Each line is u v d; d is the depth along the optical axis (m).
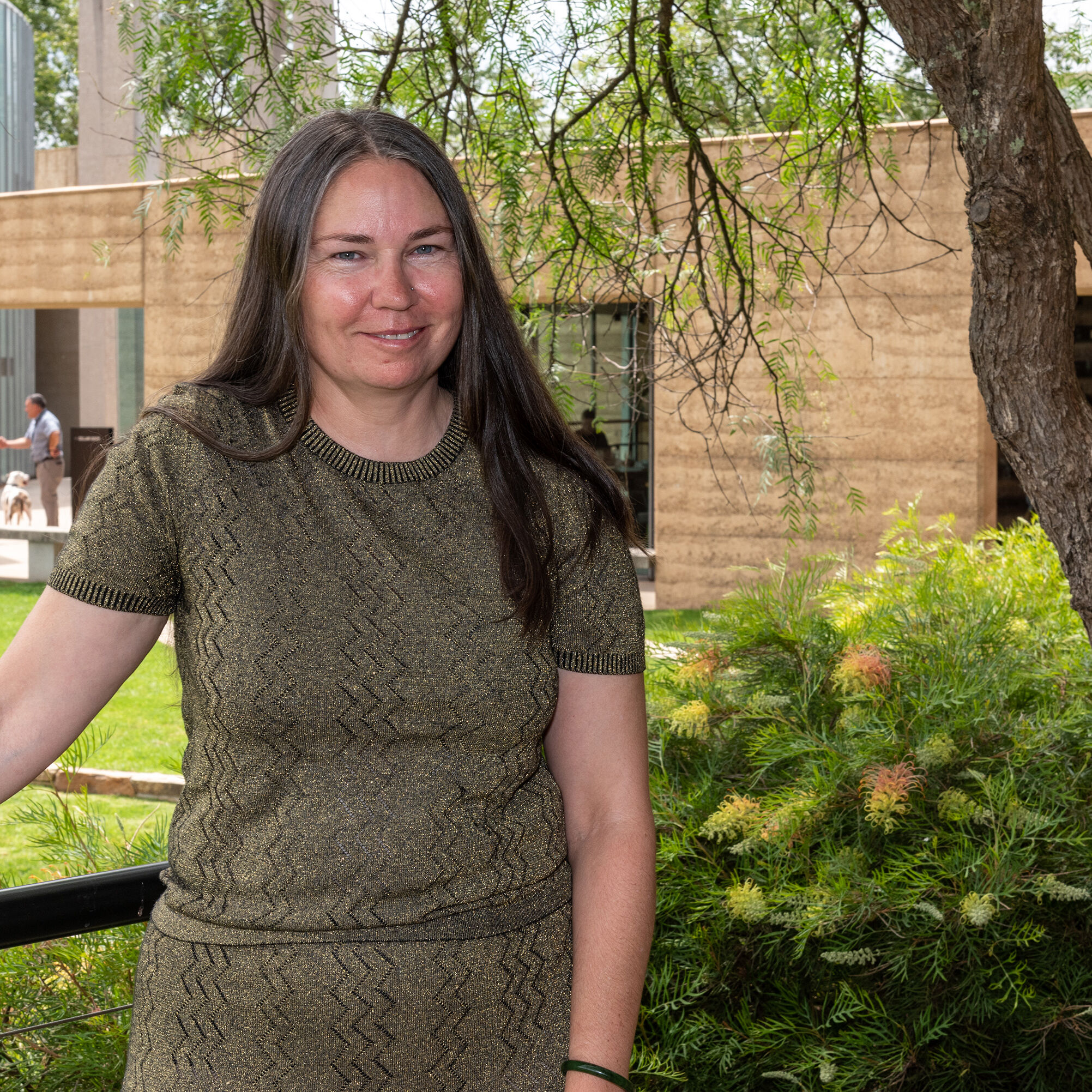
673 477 9.52
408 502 1.21
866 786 2.14
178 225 3.48
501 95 3.32
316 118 1.23
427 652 1.16
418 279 1.19
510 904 1.20
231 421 1.19
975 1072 2.04
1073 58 3.52
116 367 22.20
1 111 17.12
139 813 4.67
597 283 3.54
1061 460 1.73
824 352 9.04
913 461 9.02
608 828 1.28
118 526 1.13
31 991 2.12
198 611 1.14
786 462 3.74
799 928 2.03
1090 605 1.73
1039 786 2.18
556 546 1.28
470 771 1.17
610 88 3.31
